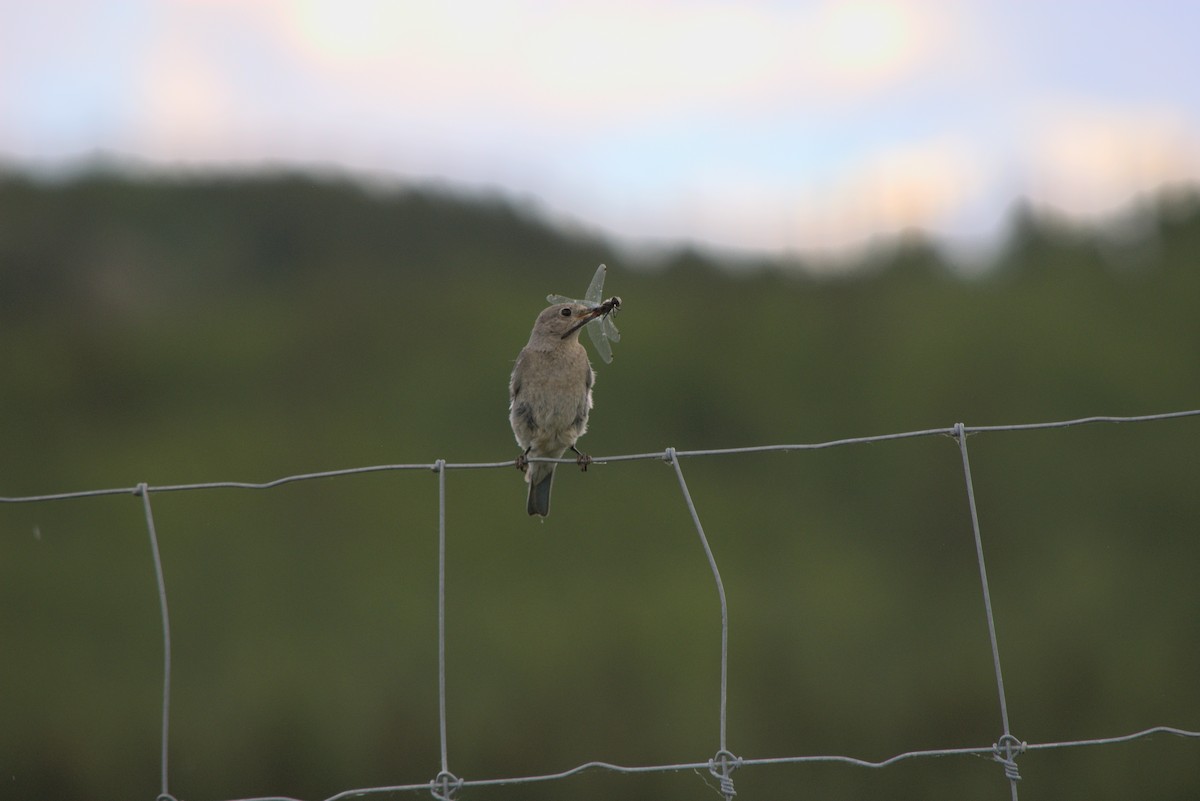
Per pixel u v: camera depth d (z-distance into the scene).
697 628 16.30
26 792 14.40
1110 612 15.86
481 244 34.09
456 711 14.85
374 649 16.09
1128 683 14.61
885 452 21.50
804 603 17.02
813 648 15.92
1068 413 21.23
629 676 15.48
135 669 15.73
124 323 30.64
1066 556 17.95
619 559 19.02
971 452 20.75
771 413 23.56
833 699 14.88
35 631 16.47
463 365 26.77
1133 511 19.06
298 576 18.22
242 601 17.58
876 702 14.69
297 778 14.27
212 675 15.67
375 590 18.05
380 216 35.53
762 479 21.91
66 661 15.89
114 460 23.94
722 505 20.94
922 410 22.05
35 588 17.48
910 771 12.49
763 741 14.51
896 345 24.25
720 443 23.41
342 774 14.38
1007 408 21.58
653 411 23.88
